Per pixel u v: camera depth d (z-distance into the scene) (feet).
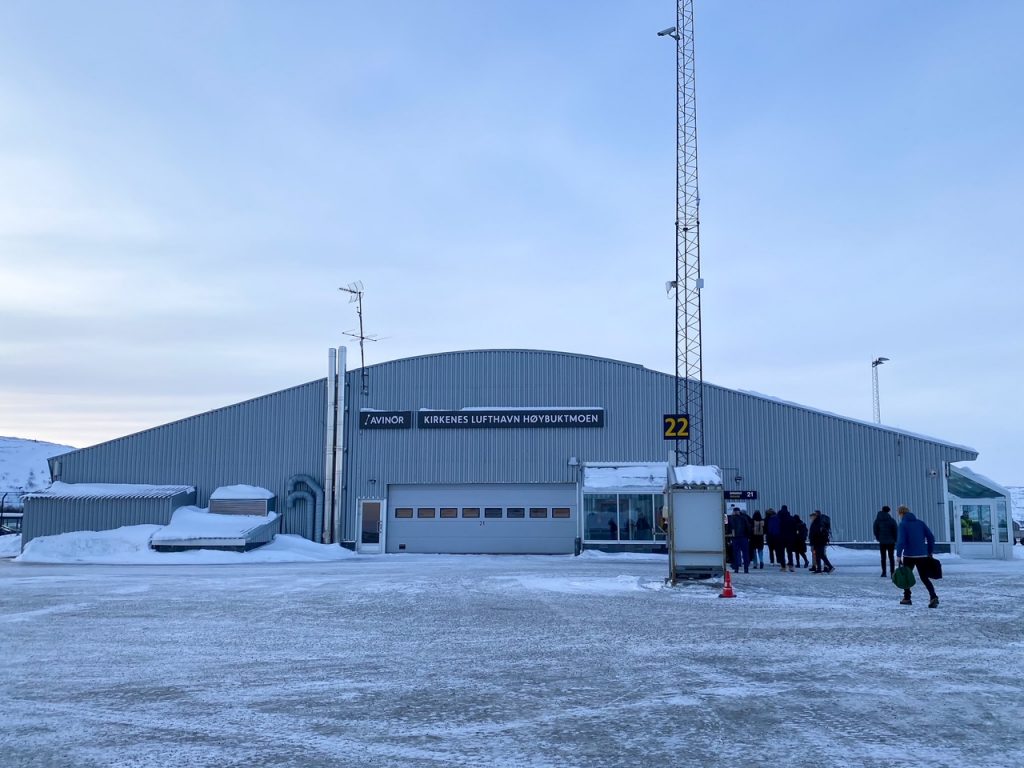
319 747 21.43
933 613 46.93
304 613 48.26
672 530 65.21
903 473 112.06
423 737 22.26
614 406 120.67
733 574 77.92
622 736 22.20
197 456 126.41
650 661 32.65
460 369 124.47
